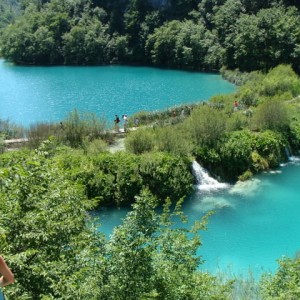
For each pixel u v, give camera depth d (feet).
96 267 27.12
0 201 24.45
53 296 22.53
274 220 75.31
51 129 97.60
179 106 129.90
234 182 90.74
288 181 90.94
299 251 61.52
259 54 216.54
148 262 28.02
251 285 48.55
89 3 323.37
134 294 26.66
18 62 309.42
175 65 265.95
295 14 225.35
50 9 329.52
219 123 94.12
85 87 203.82
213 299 29.99
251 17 222.07
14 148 93.30
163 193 82.23
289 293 33.24
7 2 579.48
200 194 85.15
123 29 303.07
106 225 74.02
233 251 65.46
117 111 156.04
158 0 297.53
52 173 28.68
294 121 108.78
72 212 28.17
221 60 239.91
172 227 71.92
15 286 21.42
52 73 255.50
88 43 292.81
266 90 144.97
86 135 97.35
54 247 25.08
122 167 81.46
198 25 263.90
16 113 156.04
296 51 205.77
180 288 27.86
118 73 250.16
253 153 96.07
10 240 23.81
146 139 89.45
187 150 88.84
